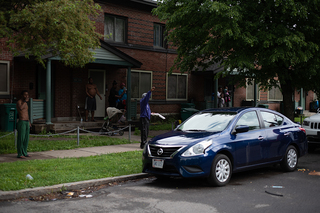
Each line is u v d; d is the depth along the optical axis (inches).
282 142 315.3
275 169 335.9
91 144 462.9
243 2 485.4
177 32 529.7
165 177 294.0
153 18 794.2
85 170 296.5
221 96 884.6
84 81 674.2
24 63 599.8
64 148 428.1
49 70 548.4
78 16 399.9
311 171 326.6
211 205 211.5
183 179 291.3
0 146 412.5
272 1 462.3
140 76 776.9
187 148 252.7
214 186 260.7
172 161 252.5
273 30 460.1
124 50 740.0
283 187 259.4
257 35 463.2
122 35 747.4
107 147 448.1
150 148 271.7
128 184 272.7
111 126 578.2
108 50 634.8
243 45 482.3
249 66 458.9
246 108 309.4
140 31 770.8
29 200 221.9
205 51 501.7
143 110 435.8
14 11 414.0
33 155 377.1
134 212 197.2
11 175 268.4
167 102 829.8
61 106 644.1
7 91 583.2
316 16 472.7
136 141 505.7
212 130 283.7
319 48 492.4
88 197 231.6
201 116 311.6
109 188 257.8
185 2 509.7
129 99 684.7
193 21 520.7
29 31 384.8
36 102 572.4
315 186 263.3
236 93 1000.2
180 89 861.8
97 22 693.9
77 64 458.3
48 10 365.4
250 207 207.5
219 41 484.1
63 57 422.0
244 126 275.6
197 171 250.2
